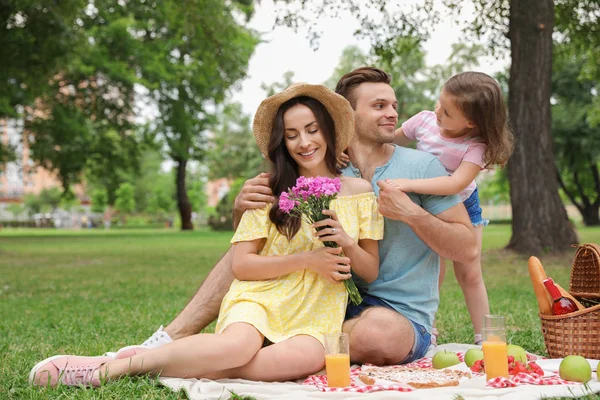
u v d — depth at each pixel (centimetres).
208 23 1543
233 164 4653
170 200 6328
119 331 527
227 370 315
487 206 7000
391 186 341
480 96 363
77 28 1519
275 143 350
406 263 361
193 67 2427
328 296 343
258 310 326
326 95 350
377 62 1383
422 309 361
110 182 3148
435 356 352
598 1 1387
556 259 1142
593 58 1745
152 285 941
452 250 348
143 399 278
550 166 1202
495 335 305
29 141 2667
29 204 7300
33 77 1402
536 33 1175
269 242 353
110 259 1497
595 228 3241
